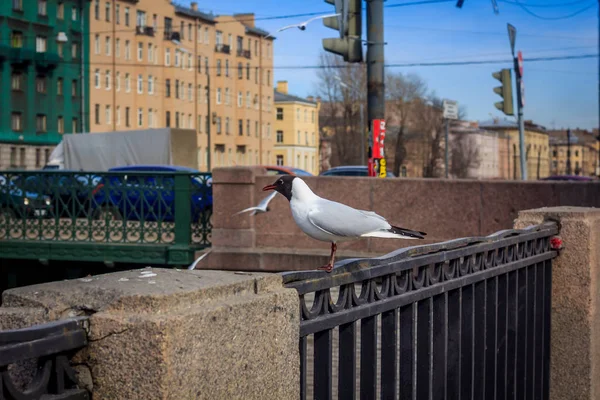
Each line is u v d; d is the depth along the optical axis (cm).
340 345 334
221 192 1470
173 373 219
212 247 1475
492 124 15838
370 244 1406
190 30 8712
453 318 436
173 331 219
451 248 431
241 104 9600
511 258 516
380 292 358
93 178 1588
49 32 6819
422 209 1394
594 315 593
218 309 237
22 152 6581
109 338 223
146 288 235
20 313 235
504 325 508
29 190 1612
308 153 11406
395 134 8412
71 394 223
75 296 236
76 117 7119
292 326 278
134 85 7844
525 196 1352
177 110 8456
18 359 207
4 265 1673
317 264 1372
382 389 372
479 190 1372
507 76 1752
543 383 585
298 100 11050
